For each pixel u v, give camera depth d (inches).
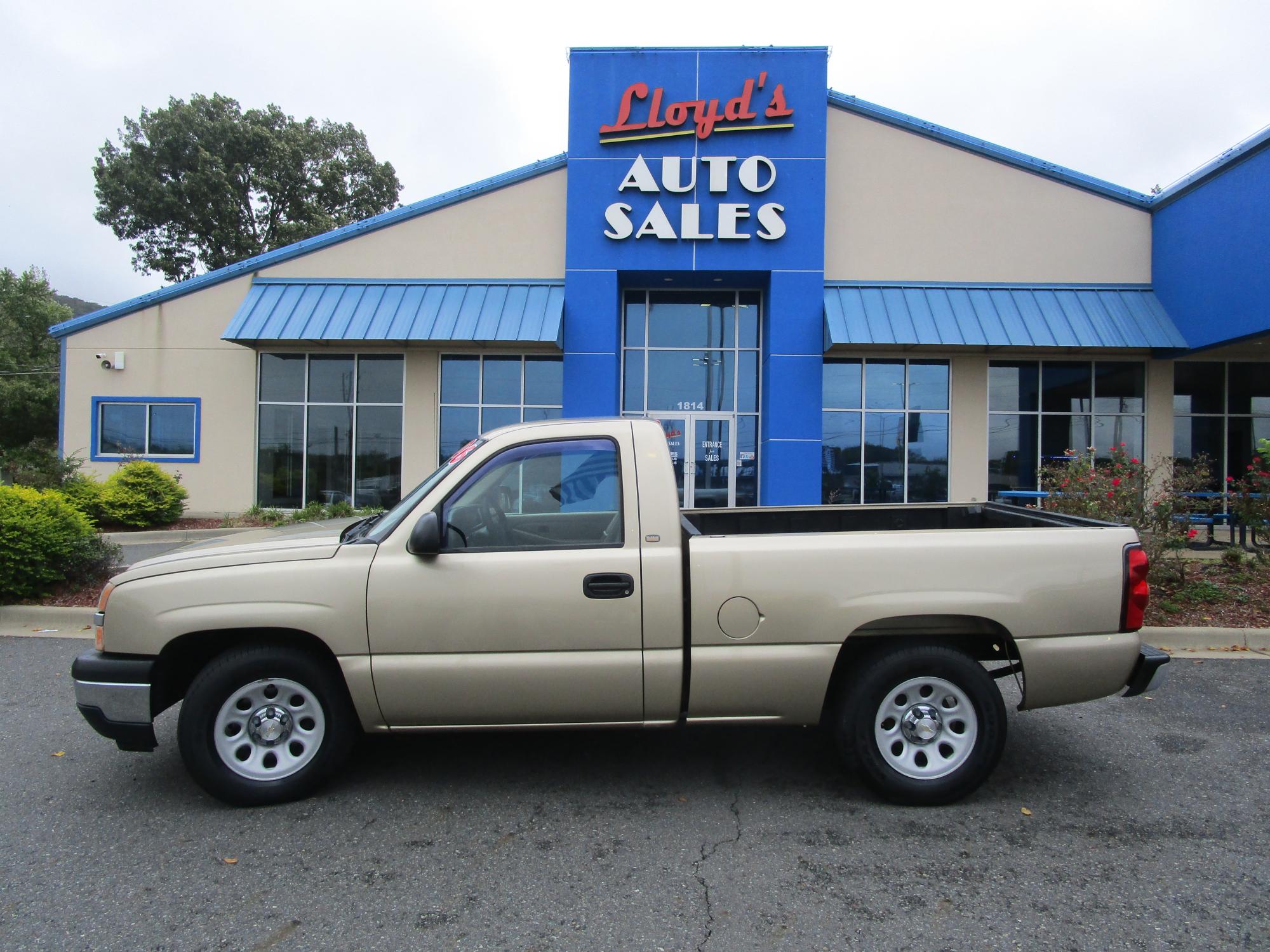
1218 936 106.0
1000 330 516.4
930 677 146.3
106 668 141.6
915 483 556.1
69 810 144.9
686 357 576.7
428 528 138.9
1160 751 174.6
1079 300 531.5
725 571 144.0
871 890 117.9
